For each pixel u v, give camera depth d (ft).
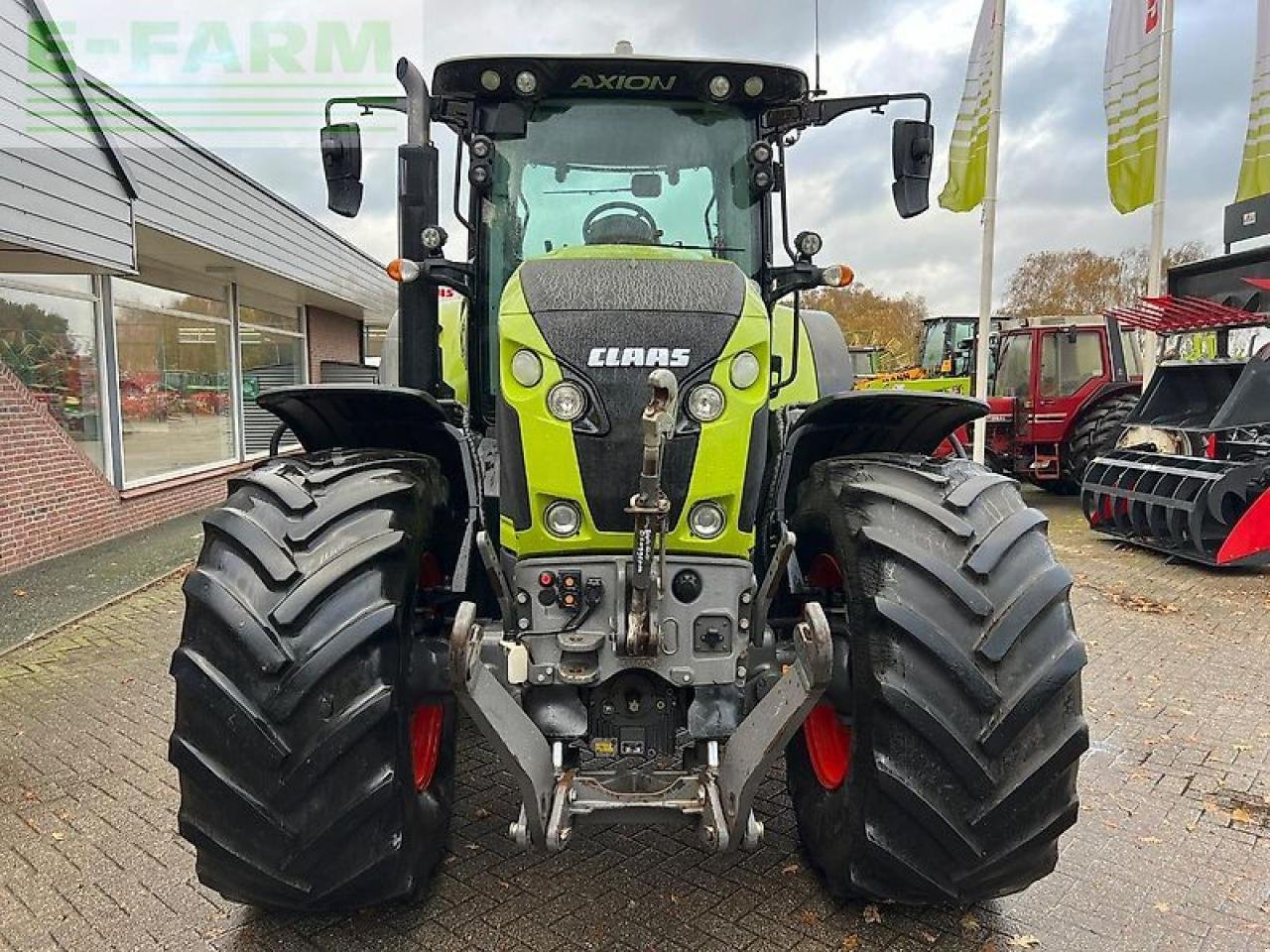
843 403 9.32
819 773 9.33
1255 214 30.83
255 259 39.86
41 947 8.85
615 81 10.80
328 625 7.48
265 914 9.25
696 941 8.71
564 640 8.06
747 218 11.24
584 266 8.55
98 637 19.75
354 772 7.57
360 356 70.69
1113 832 11.07
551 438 7.99
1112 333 41.14
